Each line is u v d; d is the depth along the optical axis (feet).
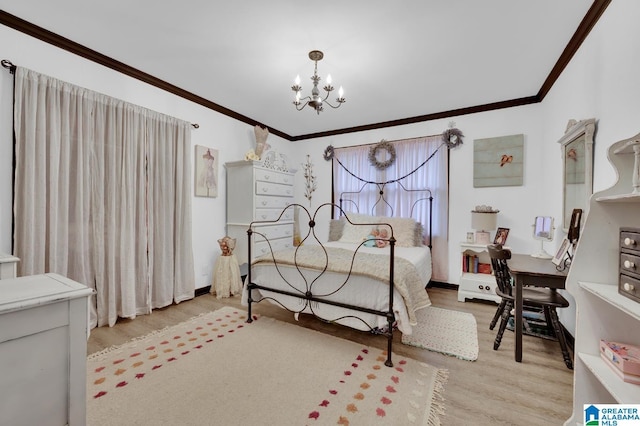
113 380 5.53
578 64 7.13
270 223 12.59
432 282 12.59
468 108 11.76
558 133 8.69
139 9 6.18
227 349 6.82
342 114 12.73
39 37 6.95
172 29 6.88
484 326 8.32
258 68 8.73
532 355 6.65
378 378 5.69
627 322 4.03
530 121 10.72
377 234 11.71
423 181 12.82
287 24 6.61
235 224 12.04
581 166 6.82
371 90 10.16
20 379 2.29
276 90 10.34
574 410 4.26
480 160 11.58
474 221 10.84
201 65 8.58
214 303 10.23
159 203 9.54
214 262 11.86
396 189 13.42
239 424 4.43
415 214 12.98
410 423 4.48
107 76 8.31
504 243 10.75
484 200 11.59
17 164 6.62
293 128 14.94
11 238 6.65
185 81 9.62
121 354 6.54
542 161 10.37
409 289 6.83
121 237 8.39
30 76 6.75
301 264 7.61
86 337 2.67
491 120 11.42
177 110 10.29
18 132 6.60
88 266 7.79
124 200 8.44
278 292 7.93
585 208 6.46
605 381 3.55
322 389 5.32
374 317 6.68
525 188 10.84
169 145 9.78
